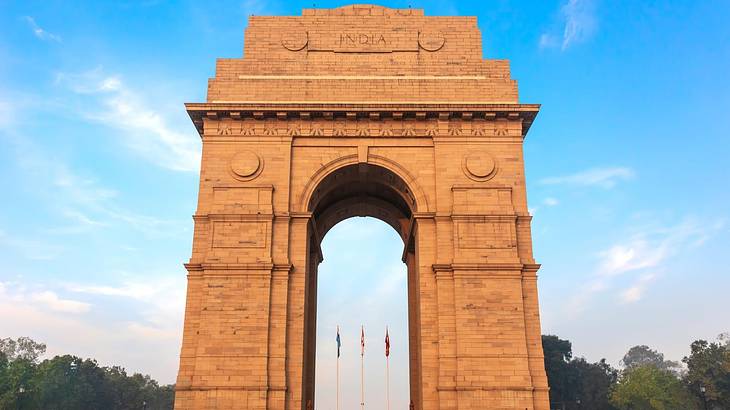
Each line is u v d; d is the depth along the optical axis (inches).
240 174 1835.6
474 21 2054.6
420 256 1796.3
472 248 1775.3
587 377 5708.7
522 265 1753.2
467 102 1899.6
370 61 2003.0
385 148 1884.8
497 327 1705.2
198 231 1795.0
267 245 1766.7
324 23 2042.3
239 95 1924.2
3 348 4842.5
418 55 2011.6
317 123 1895.9
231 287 1727.4
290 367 1688.0
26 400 4266.7
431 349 1717.5
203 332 1686.8
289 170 1852.9
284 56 2000.5
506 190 1830.7
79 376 5275.6
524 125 1929.1
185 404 1633.9
